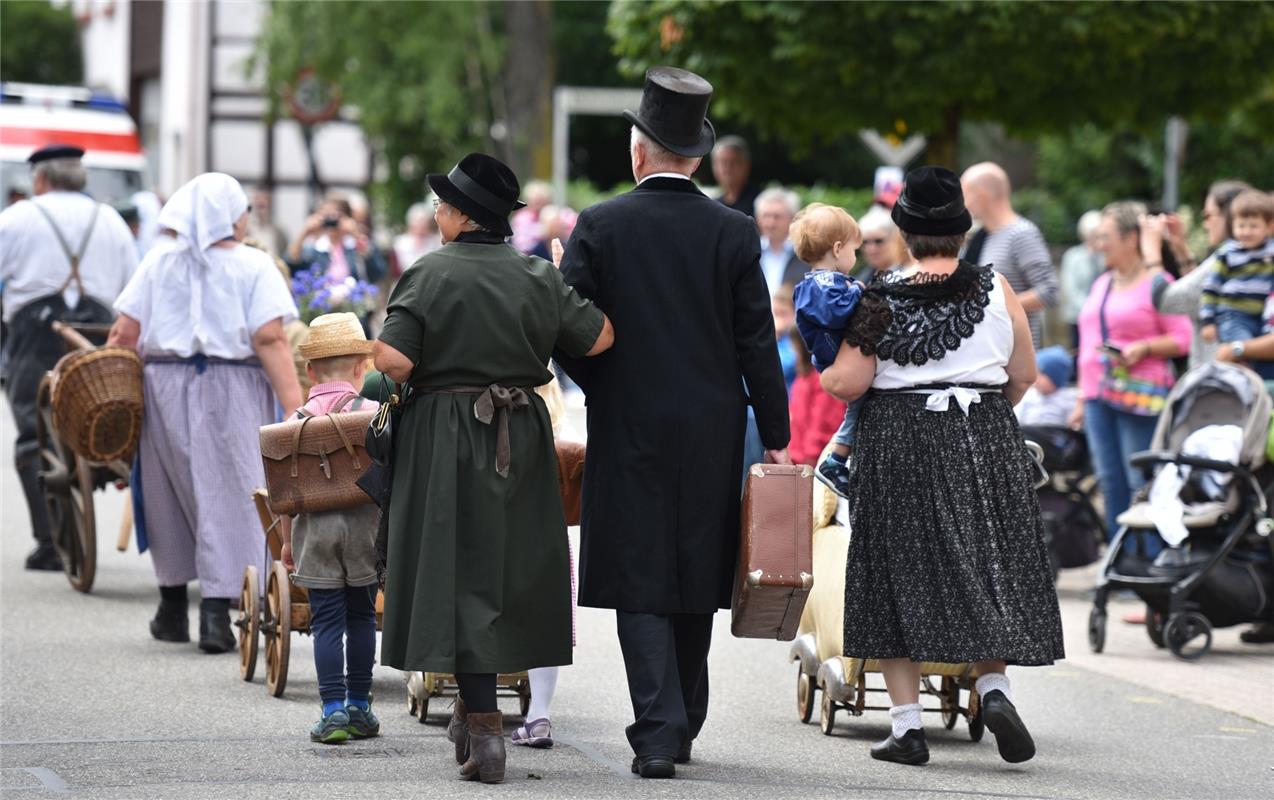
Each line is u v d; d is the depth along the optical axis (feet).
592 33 433.07
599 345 64.28
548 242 207.00
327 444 70.69
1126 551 102.37
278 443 70.49
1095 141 296.71
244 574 86.07
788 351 113.19
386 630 62.64
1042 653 65.46
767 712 79.87
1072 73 131.13
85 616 100.83
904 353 66.95
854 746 72.13
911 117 136.67
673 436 64.39
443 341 62.64
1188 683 90.53
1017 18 124.67
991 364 67.36
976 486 66.49
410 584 62.49
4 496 151.94
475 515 62.28
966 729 77.51
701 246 65.16
